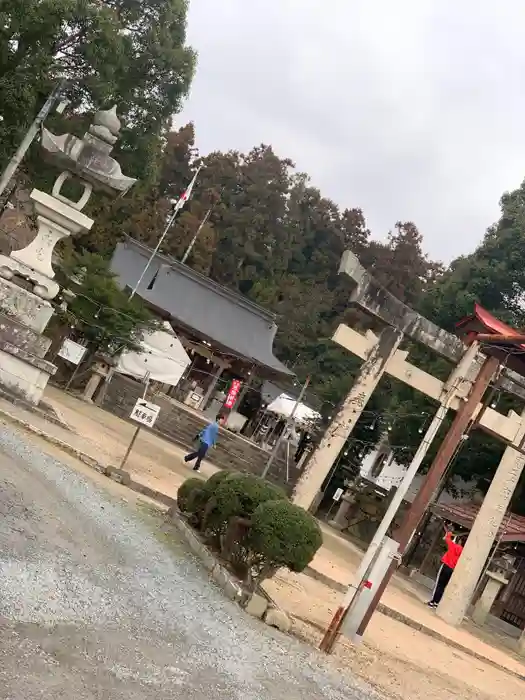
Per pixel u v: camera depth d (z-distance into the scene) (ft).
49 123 91.04
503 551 87.81
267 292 205.36
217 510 38.96
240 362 140.36
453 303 113.80
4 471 32.01
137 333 92.02
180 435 104.37
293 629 34.24
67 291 83.41
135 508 41.52
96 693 16.35
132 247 145.38
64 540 26.66
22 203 104.06
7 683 14.87
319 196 240.32
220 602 30.71
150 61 105.81
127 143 111.24
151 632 22.48
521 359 63.46
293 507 33.65
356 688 28.94
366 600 34.58
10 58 87.25
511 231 110.01
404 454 111.34
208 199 218.38
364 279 61.93
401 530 52.47
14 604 19.08
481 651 58.65
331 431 66.03
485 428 64.80
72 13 86.02
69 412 69.36
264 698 21.83
